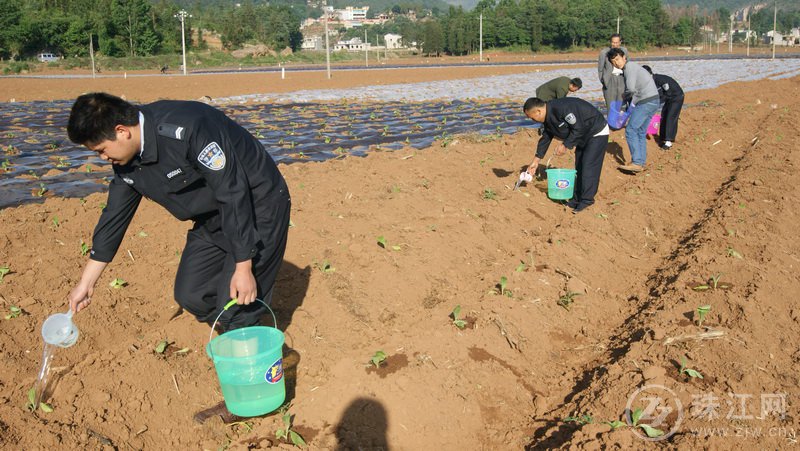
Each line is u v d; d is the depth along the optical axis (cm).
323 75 4281
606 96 1012
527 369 433
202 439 353
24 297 484
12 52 8025
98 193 763
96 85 3406
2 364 393
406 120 1559
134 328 456
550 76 3756
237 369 337
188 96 2477
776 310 479
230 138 332
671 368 402
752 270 544
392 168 912
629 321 495
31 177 895
